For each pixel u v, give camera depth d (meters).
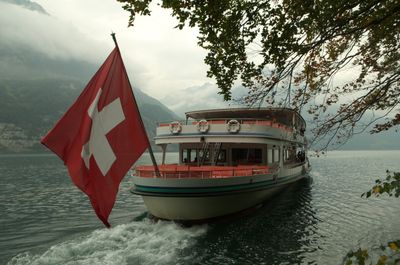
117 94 11.51
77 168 9.87
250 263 13.09
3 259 14.06
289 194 29.06
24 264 13.25
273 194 24.36
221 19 6.28
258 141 19.97
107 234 16.47
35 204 28.86
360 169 71.94
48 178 56.22
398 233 17.44
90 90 10.95
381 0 6.03
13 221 21.88
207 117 26.61
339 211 22.86
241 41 6.49
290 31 6.20
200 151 23.47
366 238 16.52
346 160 130.88
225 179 17.23
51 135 9.77
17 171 73.88
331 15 6.14
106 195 10.18
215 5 6.10
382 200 27.50
